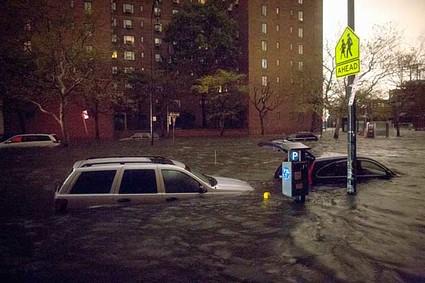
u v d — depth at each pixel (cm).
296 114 7025
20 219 732
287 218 711
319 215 737
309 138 4481
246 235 606
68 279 443
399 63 4641
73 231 625
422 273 458
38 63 3628
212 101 6156
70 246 557
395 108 5484
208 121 7075
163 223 664
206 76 6141
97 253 527
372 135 4884
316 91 5091
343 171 1082
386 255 520
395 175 1210
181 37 6594
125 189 761
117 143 4175
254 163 2094
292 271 462
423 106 6650
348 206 821
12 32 3572
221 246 554
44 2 3656
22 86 3816
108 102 5122
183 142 4325
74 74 3831
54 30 3688
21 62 3747
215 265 482
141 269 471
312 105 5206
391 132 6650
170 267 476
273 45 6919
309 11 7256
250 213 740
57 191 762
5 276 452
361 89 4625
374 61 4625
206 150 3038
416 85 5647
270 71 6888
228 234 610
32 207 911
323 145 3644
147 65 7588
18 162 2200
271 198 887
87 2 5266
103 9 5359
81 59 3812
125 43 7419
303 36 7200
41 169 1872
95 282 434
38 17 3666
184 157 2456
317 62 5972
